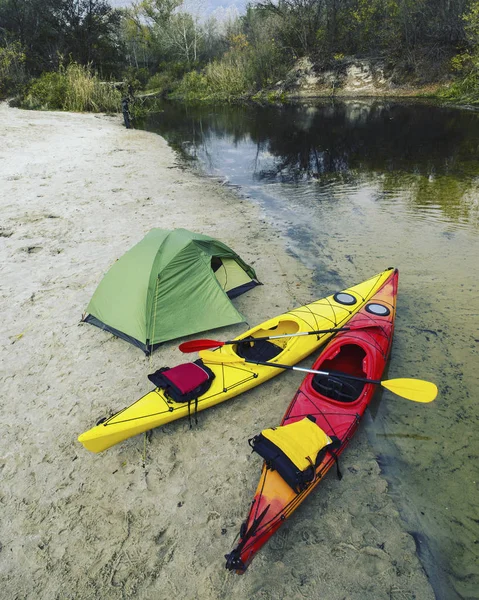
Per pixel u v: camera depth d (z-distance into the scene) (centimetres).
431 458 464
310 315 655
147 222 1113
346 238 1011
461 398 540
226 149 2053
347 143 2034
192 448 485
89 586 359
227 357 565
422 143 1928
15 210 1187
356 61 3622
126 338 659
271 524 369
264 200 1311
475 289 768
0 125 2259
